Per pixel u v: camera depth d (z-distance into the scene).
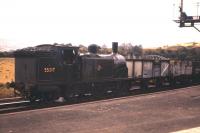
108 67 23.17
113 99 19.77
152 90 26.19
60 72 19.53
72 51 20.20
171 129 12.95
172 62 30.97
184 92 23.27
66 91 20.06
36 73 18.44
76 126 13.01
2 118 14.11
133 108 16.98
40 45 20.12
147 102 18.83
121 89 24.69
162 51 63.41
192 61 34.50
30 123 13.30
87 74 21.34
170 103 18.72
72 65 20.22
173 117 15.16
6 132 12.01
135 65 26.47
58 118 14.27
